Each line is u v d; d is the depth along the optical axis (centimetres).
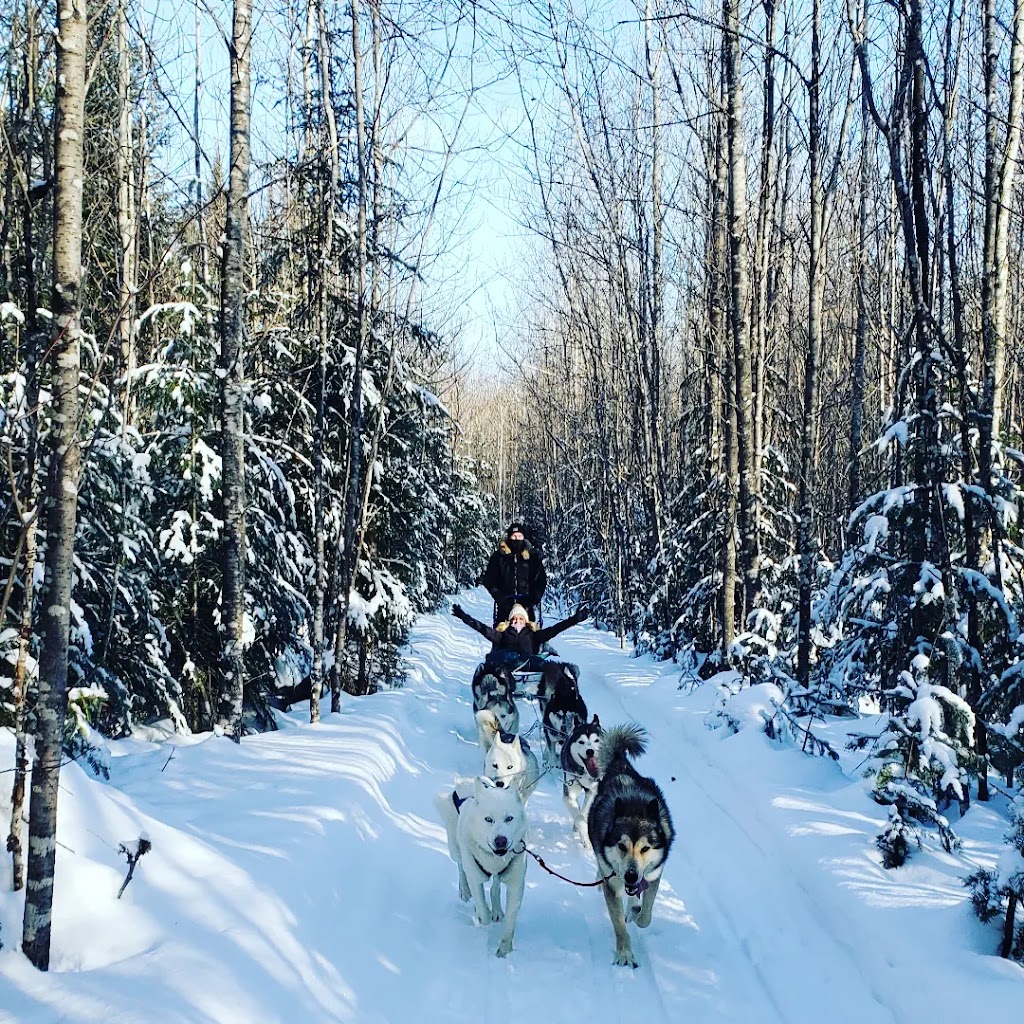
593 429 2731
